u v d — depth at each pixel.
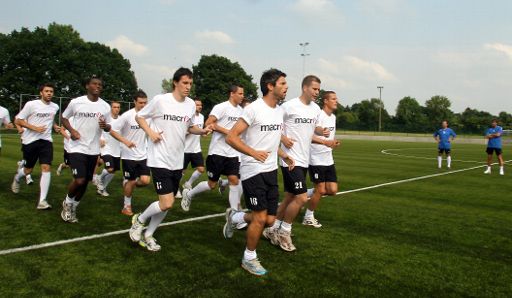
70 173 9.64
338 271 3.77
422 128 59.31
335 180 5.40
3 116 7.15
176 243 4.46
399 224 5.67
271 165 3.78
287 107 4.49
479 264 4.09
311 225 5.45
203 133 4.80
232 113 6.17
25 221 5.15
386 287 3.44
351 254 4.28
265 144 3.74
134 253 4.07
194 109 4.30
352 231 5.22
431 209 6.78
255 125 3.69
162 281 3.39
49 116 6.10
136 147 5.77
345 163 14.85
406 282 3.57
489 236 5.16
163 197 4.05
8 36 44.53
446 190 8.88
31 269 3.56
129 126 5.75
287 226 4.36
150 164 4.11
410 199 7.68
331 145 4.98
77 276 3.44
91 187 8.05
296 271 3.74
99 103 5.21
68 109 5.02
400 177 11.07
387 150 23.59
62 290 3.16
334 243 4.66
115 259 3.88
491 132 12.27
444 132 13.88
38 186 7.73
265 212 3.67
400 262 4.08
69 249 4.11
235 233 4.93
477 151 24.36
